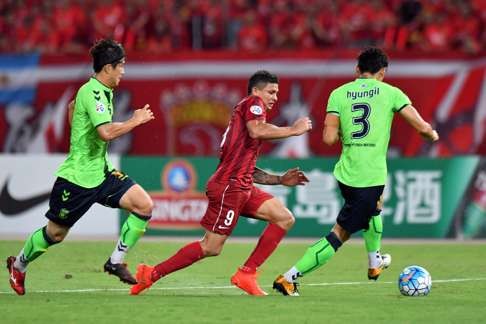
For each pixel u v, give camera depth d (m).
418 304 34.59
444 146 71.88
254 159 37.12
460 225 64.38
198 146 73.38
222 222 36.88
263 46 81.56
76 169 36.25
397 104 36.66
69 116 37.41
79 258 52.09
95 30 84.06
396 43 79.62
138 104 73.31
